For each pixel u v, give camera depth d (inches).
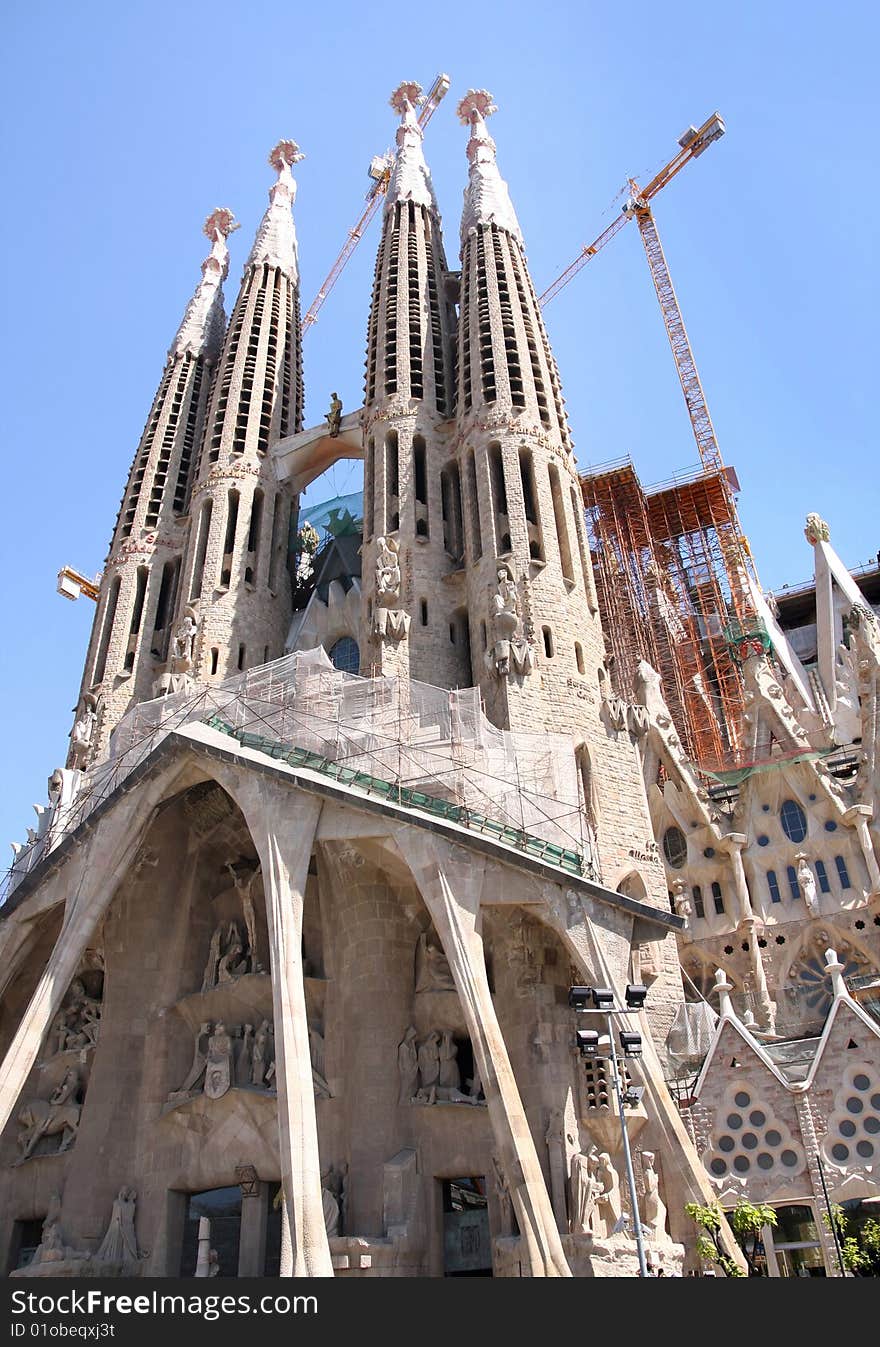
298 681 1694.1
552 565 1866.4
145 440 2691.9
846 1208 1213.7
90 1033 1678.2
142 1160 1551.4
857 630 2092.8
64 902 1640.0
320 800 1477.6
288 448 2527.1
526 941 1419.8
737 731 3014.3
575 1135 1300.4
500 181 2650.1
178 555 2468.0
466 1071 1491.1
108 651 2281.0
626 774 1720.0
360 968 1510.8
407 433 2234.3
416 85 3267.7
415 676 1902.1
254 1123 1483.8
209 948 1727.4
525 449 2038.6
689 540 3437.5
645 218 4256.9
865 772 1989.4
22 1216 1569.9
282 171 3289.9
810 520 3149.6
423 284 2561.5
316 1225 1173.1
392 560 2003.0
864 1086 1274.6
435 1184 1379.2
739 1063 1348.4
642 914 1384.1
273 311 2849.4
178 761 1592.0
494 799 1492.4
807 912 1891.0
